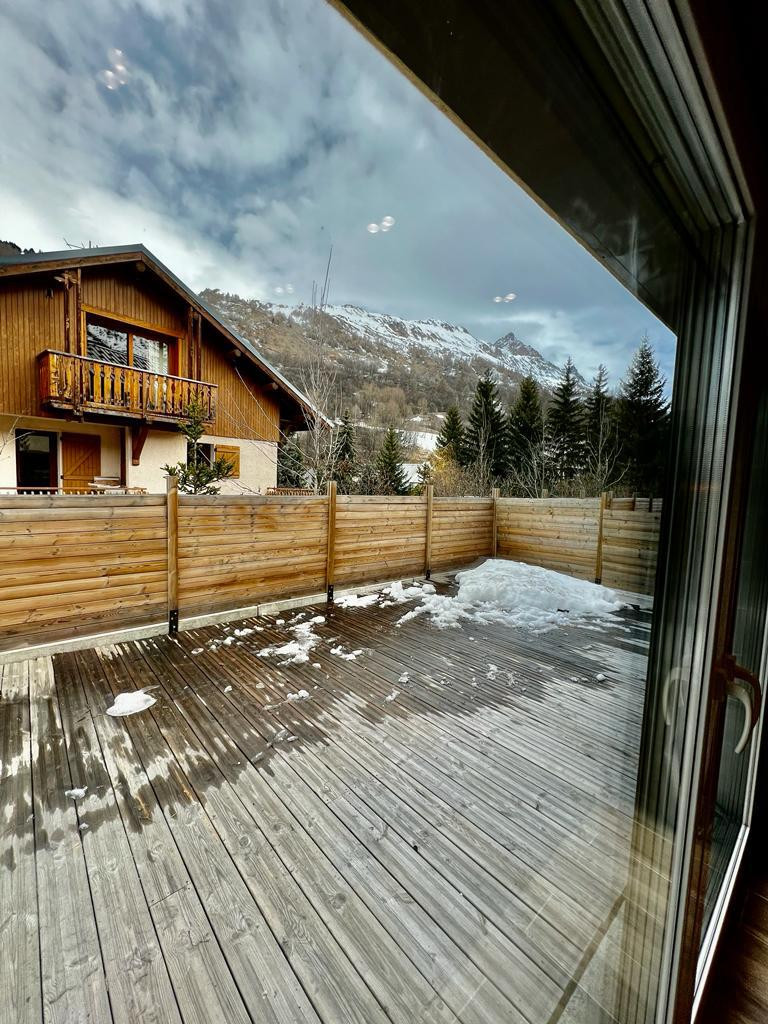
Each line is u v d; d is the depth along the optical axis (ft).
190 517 12.60
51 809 5.68
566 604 14.46
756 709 2.92
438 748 7.18
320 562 15.93
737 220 2.18
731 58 1.61
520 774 6.52
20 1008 3.45
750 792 4.69
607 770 5.05
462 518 19.56
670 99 1.55
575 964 3.50
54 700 8.52
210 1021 3.39
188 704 8.48
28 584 10.16
